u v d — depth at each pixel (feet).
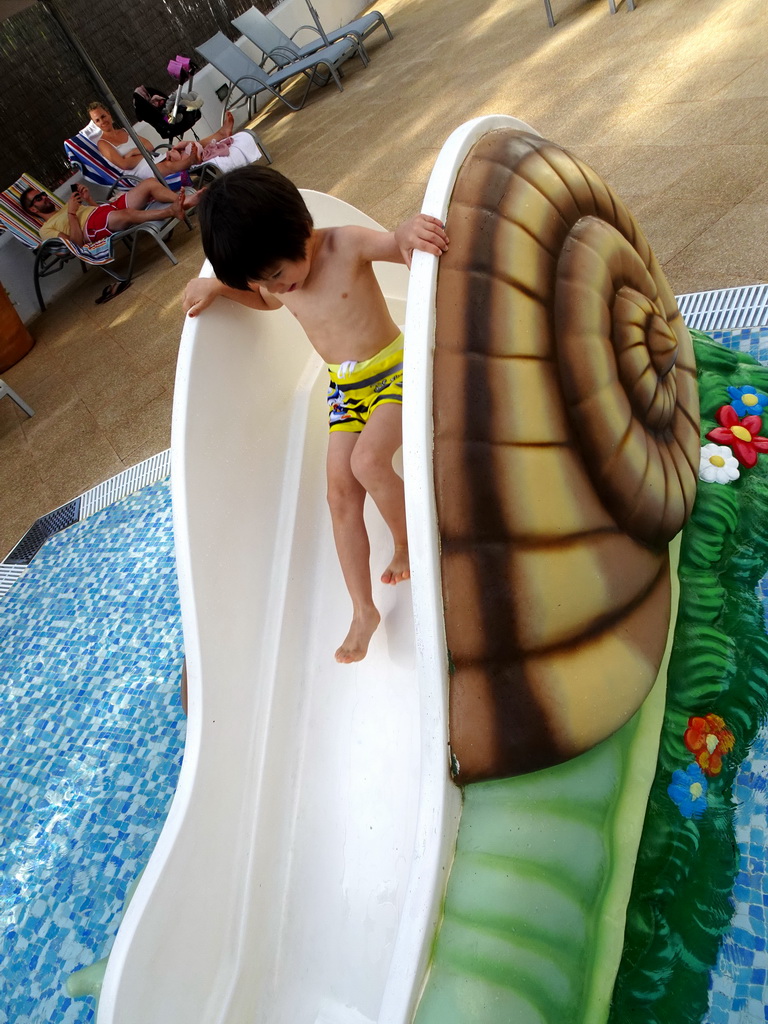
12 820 9.77
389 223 17.94
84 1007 7.74
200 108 30.94
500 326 5.30
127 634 11.62
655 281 7.64
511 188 5.83
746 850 6.00
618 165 15.02
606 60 19.70
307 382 8.27
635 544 6.15
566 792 5.09
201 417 6.64
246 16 32.63
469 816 4.92
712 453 8.21
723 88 15.75
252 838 6.19
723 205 12.57
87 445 16.97
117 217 24.20
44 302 28.17
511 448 5.16
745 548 7.68
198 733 6.00
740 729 6.53
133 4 32.24
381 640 7.17
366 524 8.14
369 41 33.71
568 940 4.72
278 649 6.99
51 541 14.51
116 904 8.40
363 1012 5.47
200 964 5.44
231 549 6.77
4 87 28.91
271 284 6.39
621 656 5.54
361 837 6.19
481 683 4.90
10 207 25.34
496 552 5.00
